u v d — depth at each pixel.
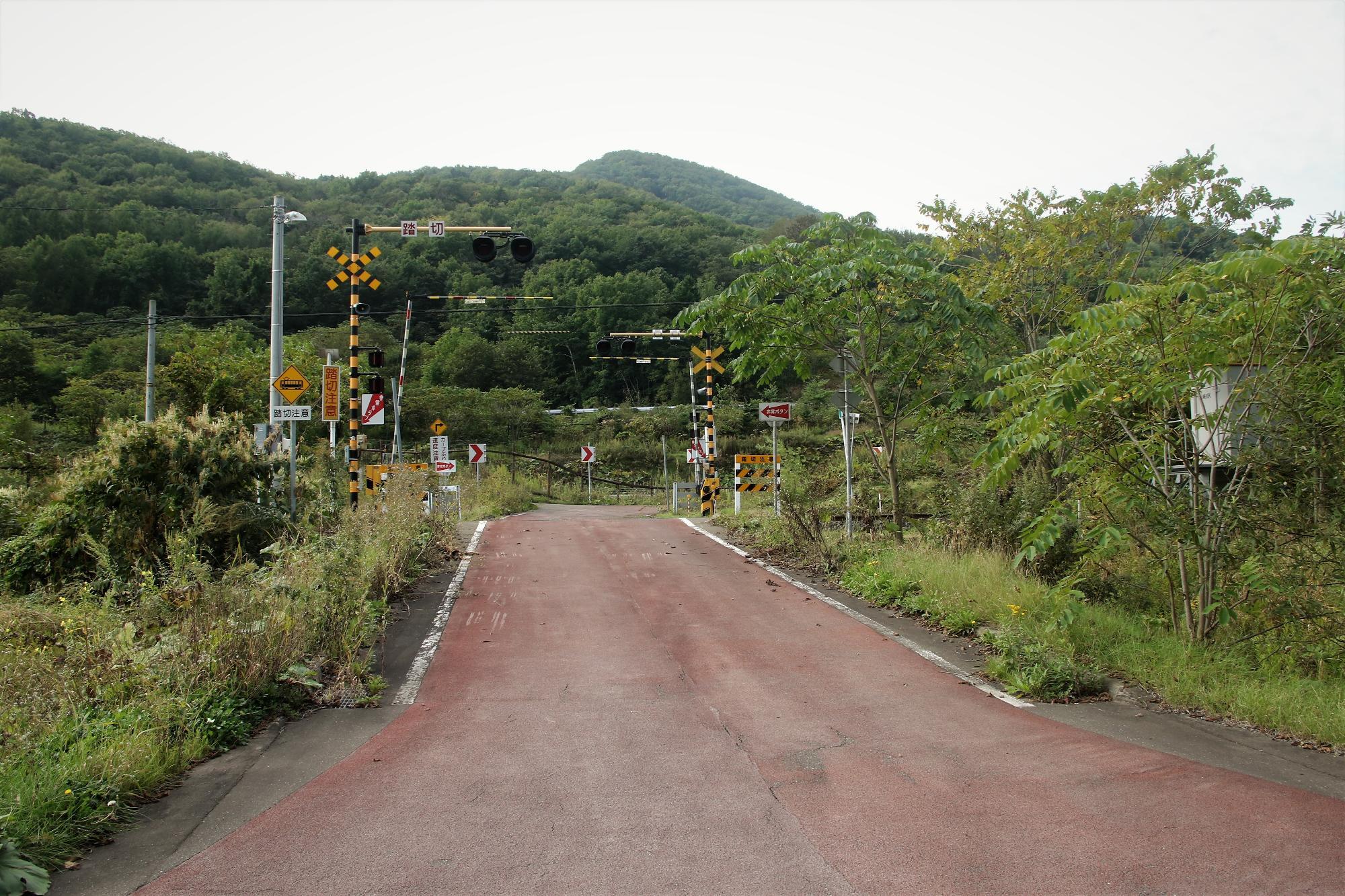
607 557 14.45
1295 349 7.61
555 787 5.24
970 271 15.38
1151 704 6.92
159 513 11.41
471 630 9.40
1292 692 6.60
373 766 5.63
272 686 6.81
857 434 19.39
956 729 6.32
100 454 11.67
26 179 61.03
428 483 19.67
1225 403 7.90
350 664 7.52
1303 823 4.66
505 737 6.18
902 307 13.16
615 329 61.28
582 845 4.45
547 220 68.81
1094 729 6.34
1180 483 8.36
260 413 28.95
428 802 5.03
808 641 8.98
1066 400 7.64
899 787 5.22
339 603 8.83
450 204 72.62
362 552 10.86
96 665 6.39
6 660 6.21
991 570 10.20
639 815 4.83
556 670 7.91
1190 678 7.11
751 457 20.39
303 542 10.96
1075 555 10.31
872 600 10.79
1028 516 10.88
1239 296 7.55
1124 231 14.36
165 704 5.94
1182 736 6.17
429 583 11.99
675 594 11.33
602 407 64.06
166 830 4.68
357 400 15.44
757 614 10.17
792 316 13.76
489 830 4.64
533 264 64.62
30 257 52.38
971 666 8.05
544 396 66.81
